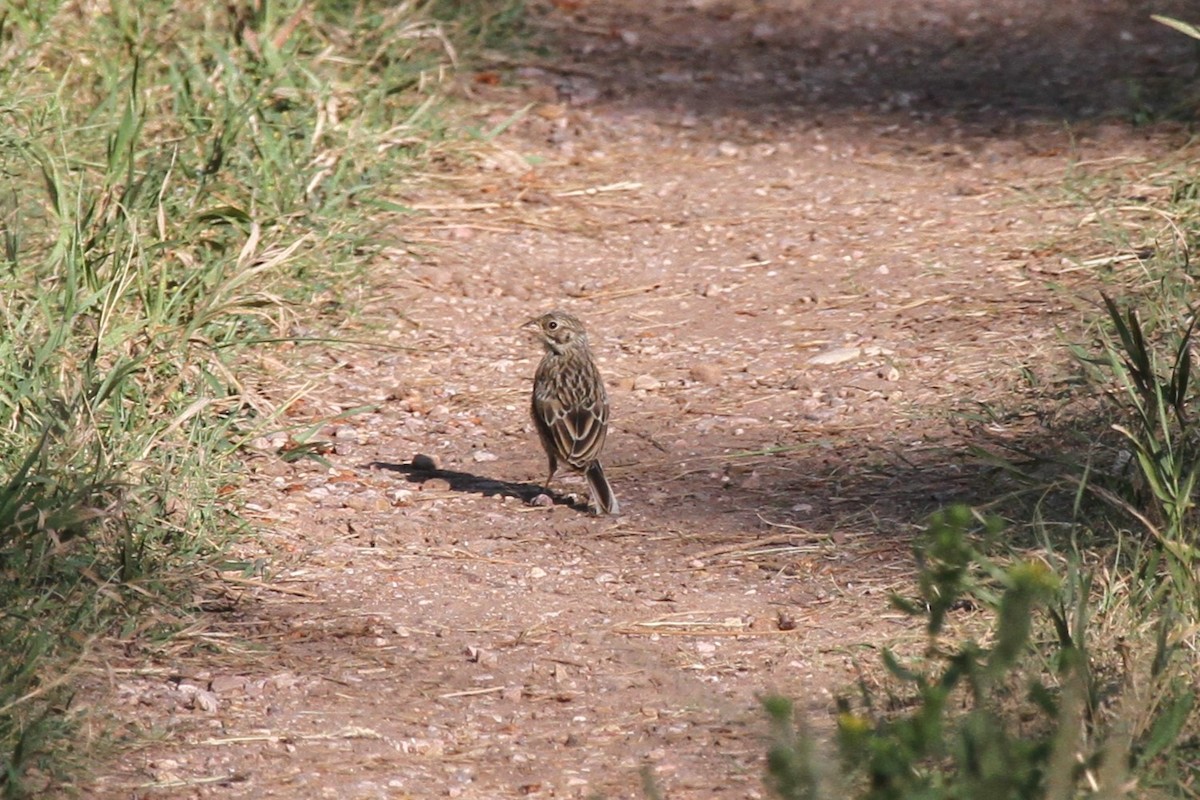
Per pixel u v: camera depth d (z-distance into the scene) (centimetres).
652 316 1421
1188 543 872
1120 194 1598
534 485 1112
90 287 1193
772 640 865
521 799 704
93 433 962
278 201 1460
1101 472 977
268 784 709
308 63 1720
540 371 1056
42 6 1605
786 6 2436
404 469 1131
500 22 2152
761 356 1323
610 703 800
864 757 636
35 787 682
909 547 976
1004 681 742
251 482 1081
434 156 1741
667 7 2417
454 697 806
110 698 775
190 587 900
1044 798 584
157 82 1605
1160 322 1252
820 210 1661
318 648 853
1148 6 2375
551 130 1881
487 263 1516
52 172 1298
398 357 1323
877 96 2052
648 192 1714
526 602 923
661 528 1030
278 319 1316
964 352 1286
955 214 1620
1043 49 2212
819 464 1120
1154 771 664
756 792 707
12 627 796
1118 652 764
